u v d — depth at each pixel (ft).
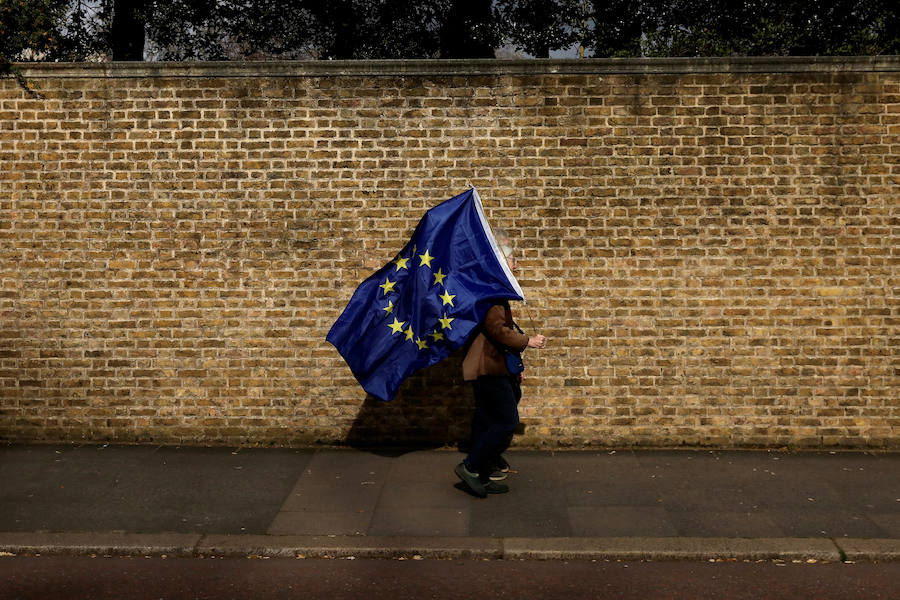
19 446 23.76
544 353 23.65
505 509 18.72
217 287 23.85
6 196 23.88
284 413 23.98
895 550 16.31
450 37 47.65
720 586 15.15
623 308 23.52
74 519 18.07
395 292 20.94
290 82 23.52
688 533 17.26
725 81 23.13
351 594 14.79
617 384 23.61
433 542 16.80
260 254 23.76
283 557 16.61
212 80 23.58
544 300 23.57
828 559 16.33
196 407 24.02
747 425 23.53
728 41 41.37
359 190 23.61
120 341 23.98
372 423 23.95
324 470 21.65
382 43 49.24
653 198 23.35
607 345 23.54
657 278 23.45
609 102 23.29
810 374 23.43
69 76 23.62
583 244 23.45
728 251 23.34
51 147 23.76
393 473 21.39
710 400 23.54
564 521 17.97
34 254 23.94
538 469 21.71
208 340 23.91
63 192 23.80
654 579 15.48
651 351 23.52
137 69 23.50
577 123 23.34
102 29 46.75
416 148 23.50
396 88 23.47
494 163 23.45
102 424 24.12
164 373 23.99
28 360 24.09
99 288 23.93
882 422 23.43
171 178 23.71
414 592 14.89
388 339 20.62
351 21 48.34
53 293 23.95
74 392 24.11
